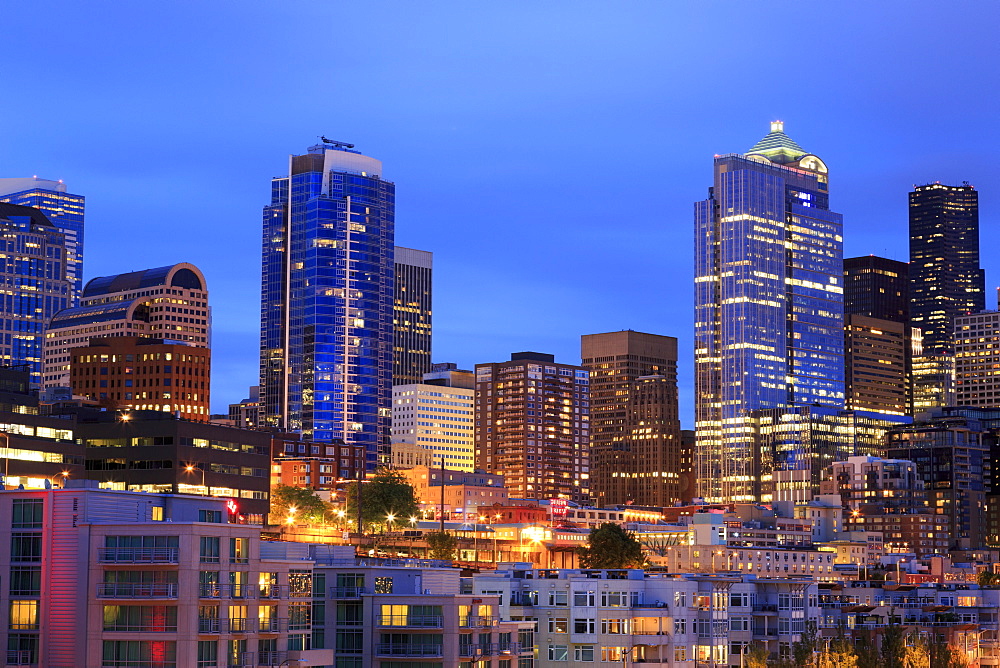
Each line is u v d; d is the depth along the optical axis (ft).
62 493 597.52
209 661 582.76
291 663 626.23
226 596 591.37
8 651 590.96
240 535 603.67
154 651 576.61
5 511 603.67
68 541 591.37
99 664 580.30
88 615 584.40
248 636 600.80
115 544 586.45
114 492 605.73
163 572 581.53
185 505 632.38
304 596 648.38
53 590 590.14
